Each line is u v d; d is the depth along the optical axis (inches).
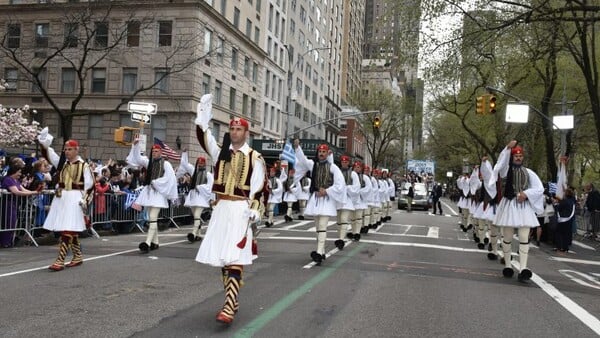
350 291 309.7
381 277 360.8
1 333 205.6
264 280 331.9
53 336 204.1
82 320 226.7
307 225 773.3
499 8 683.4
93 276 320.5
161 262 379.9
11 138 1060.5
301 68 2460.6
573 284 379.9
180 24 1369.3
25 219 462.0
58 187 344.8
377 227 797.9
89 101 1444.4
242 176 226.5
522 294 325.4
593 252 639.1
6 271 330.0
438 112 1866.4
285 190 843.4
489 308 282.0
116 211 579.8
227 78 1585.9
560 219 617.3
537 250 625.3
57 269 334.0
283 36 2164.1
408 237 659.4
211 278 327.3
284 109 2198.6
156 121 1401.3
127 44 1405.0
